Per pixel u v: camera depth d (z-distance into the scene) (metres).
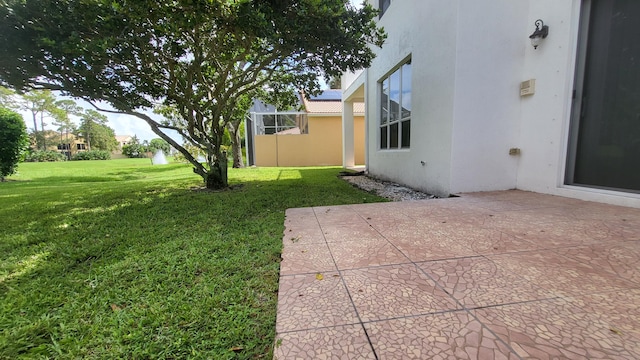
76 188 7.42
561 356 1.12
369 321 1.39
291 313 1.49
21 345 1.46
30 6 3.58
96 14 3.78
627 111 3.45
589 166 3.88
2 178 10.31
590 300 1.51
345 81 12.84
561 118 4.05
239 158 14.29
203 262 2.36
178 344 1.41
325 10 4.02
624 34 3.45
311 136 16.33
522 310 1.44
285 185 7.20
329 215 3.58
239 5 3.81
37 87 4.83
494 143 4.74
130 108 5.62
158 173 13.23
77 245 2.94
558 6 4.03
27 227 3.67
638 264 1.92
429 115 5.37
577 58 3.91
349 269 1.99
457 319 1.38
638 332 1.25
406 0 6.25
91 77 4.63
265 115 16.33
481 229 2.77
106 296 1.90
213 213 4.16
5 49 3.92
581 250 2.17
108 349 1.41
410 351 1.18
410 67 6.39
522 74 4.65
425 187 5.61
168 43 4.64
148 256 2.55
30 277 2.26
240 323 1.55
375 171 8.88
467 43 4.47
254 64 5.71
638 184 3.39
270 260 2.35
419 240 2.52
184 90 5.88
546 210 3.39
